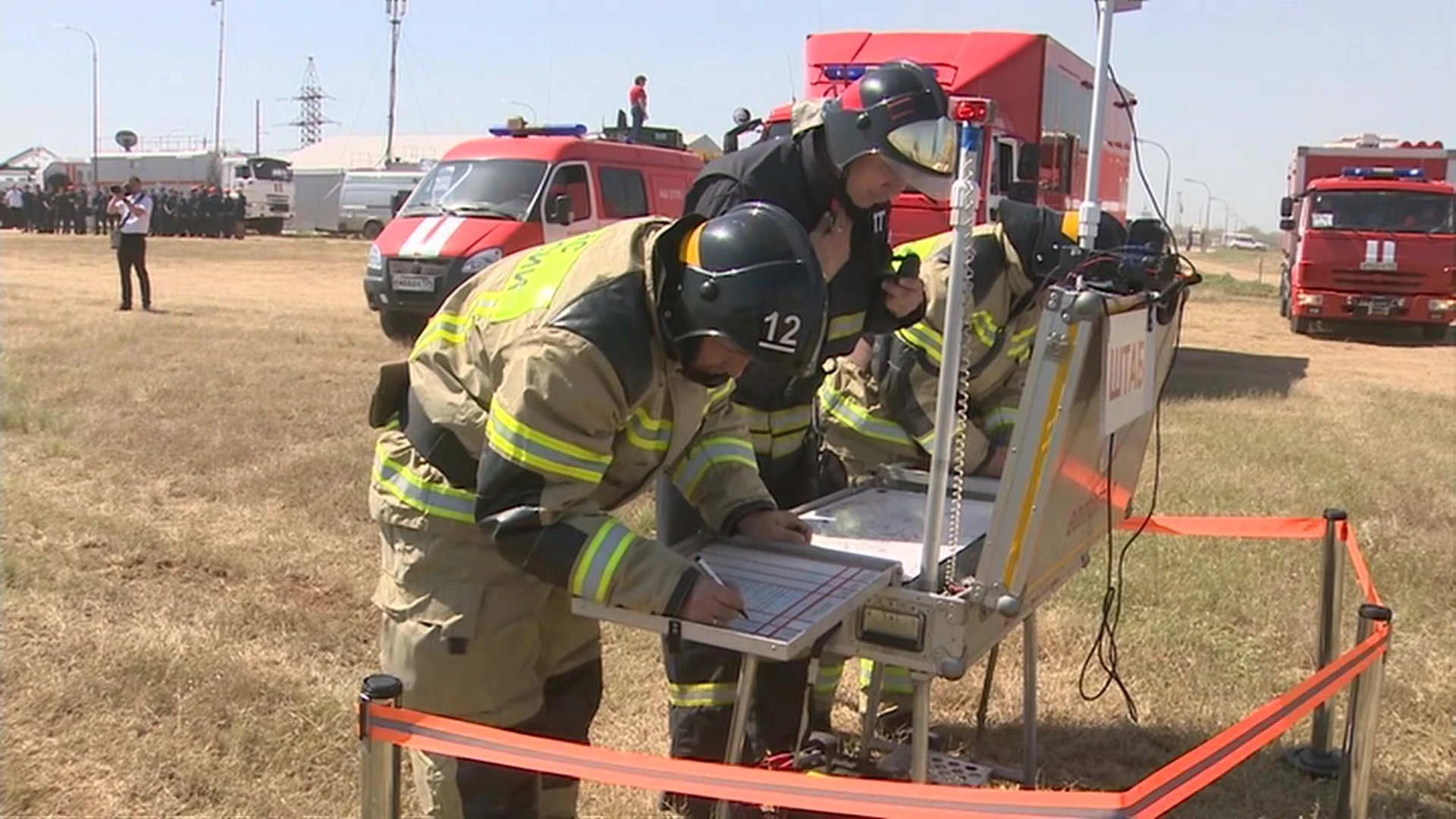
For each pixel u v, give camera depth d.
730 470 2.92
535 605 2.80
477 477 2.60
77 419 8.60
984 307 3.55
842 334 3.36
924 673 2.66
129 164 49.16
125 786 3.68
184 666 4.36
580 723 3.14
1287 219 20.91
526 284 2.55
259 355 12.13
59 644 4.55
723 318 2.28
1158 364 3.06
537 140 14.00
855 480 3.97
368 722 2.38
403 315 13.49
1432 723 4.34
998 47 11.45
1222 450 8.80
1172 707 4.49
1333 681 2.84
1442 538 6.50
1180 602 5.38
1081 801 2.10
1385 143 23.31
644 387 2.40
